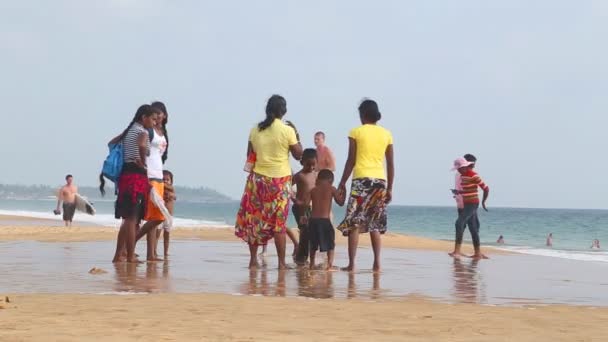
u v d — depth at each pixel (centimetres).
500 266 1105
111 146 966
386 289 715
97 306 526
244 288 686
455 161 1318
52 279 741
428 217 10569
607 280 901
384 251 1391
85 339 394
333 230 937
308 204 1002
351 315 516
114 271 839
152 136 986
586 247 2883
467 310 563
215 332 429
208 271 864
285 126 905
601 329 482
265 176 905
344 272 902
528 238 4306
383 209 928
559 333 462
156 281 732
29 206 14212
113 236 1712
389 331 451
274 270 899
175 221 4444
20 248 1259
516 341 429
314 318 496
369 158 923
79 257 1055
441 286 764
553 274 983
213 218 8125
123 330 427
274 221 903
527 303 634
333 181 942
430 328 466
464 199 1312
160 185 1009
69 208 2577
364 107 940
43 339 391
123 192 959
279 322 474
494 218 10962
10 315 476
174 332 425
